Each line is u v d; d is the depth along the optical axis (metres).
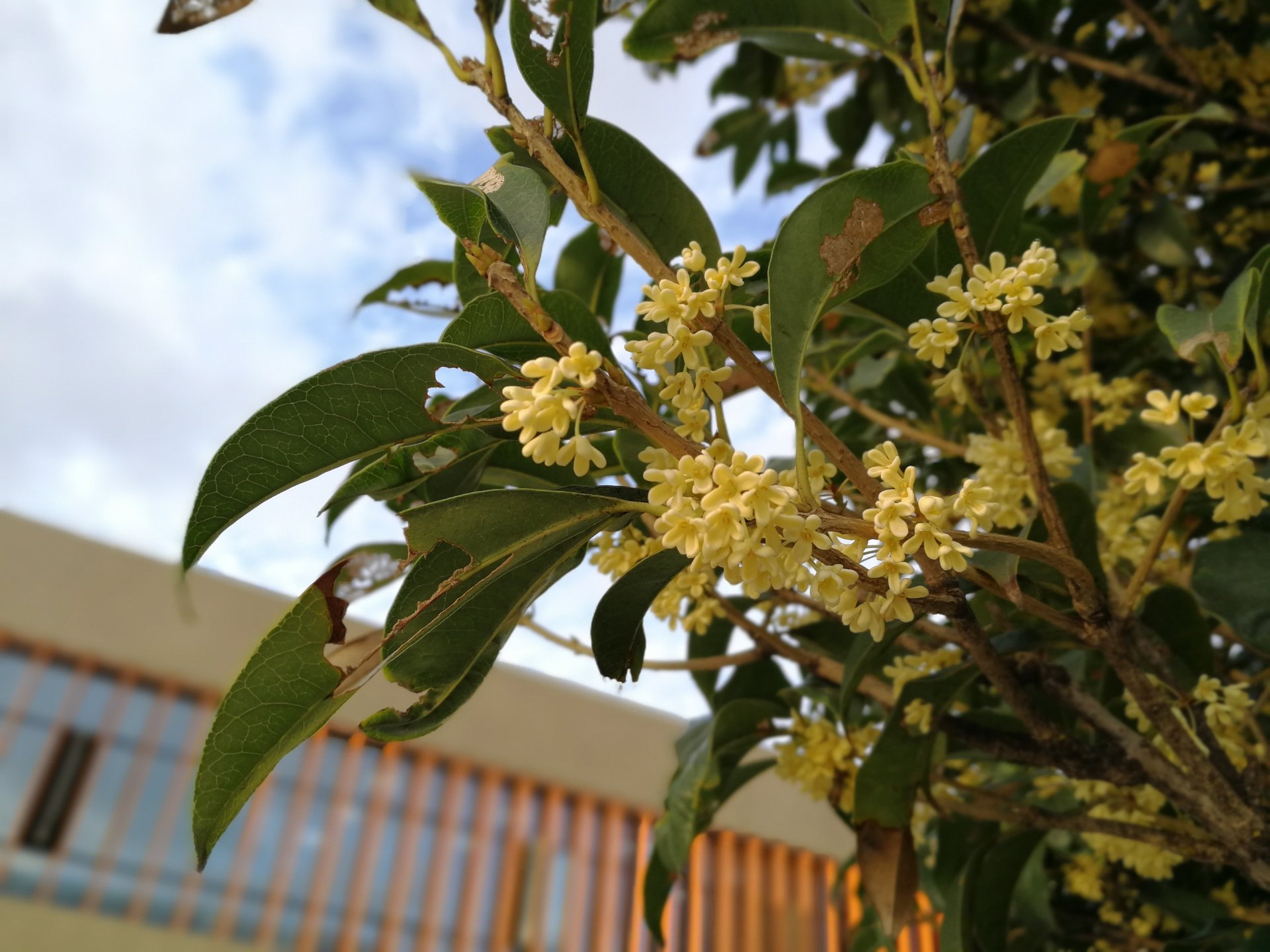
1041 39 0.62
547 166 0.25
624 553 0.31
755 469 0.19
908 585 0.26
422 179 0.24
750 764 0.45
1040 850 0.49
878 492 0.22
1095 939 0.50
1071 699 0.31
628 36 0.34
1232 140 0.60
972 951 0.41
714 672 0.45
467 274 0.32
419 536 0.22
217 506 0.23
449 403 0.28
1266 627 0.31
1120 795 0.38
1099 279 0.58
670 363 0.24
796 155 0.87
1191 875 0.49
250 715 0.22
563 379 0.21
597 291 0.43
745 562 0.19
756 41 0.40
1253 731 0.36
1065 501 0.30
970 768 0.46
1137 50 0.63
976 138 0.60
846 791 0.37
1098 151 0.44
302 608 0.22
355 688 0.23
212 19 0.25
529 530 0.23
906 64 0.29
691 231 0.30
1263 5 0.58
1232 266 0.56
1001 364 0.25
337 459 0.24
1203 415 0.23
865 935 0.55
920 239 0.24
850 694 0.36
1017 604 0.24
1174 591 0.35
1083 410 0.43
